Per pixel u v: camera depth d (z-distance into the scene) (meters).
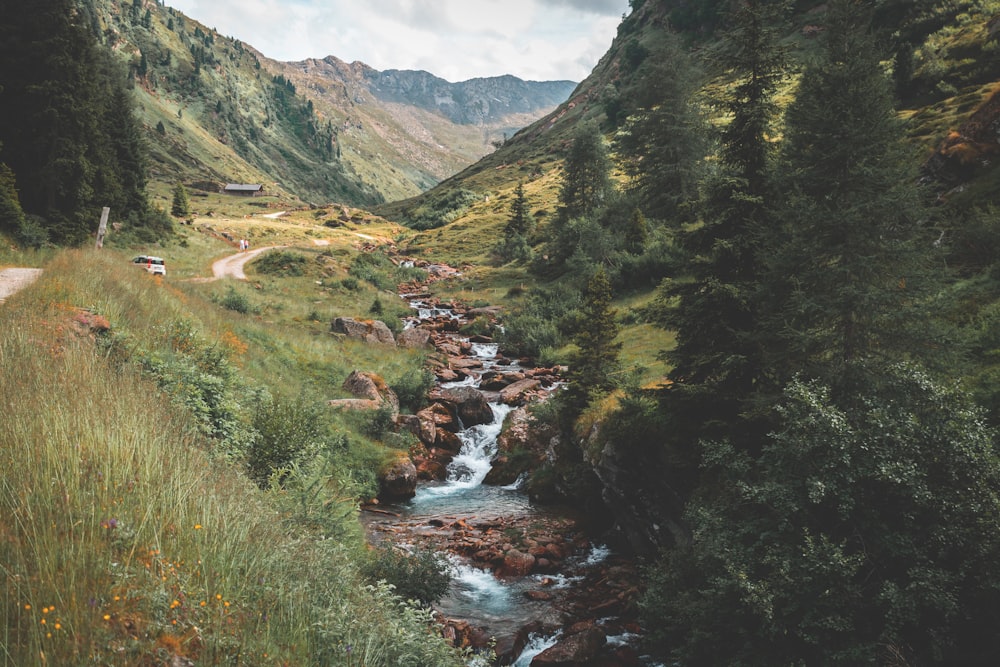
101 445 5.02
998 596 6.50
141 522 4.21
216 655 3.44
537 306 49.25
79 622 2.98
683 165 56.66
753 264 13.09
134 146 63.50
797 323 11.30
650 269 43.25
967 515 7.04
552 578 13.67
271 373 21.80
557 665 10.02
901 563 7.39
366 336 36.09
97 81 49.22
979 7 53.84
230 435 11.02
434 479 21.62
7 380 5.98
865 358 10.45
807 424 8.09
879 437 7.72
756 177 13.32
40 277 13.45
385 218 167.25
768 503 8.40
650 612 10.52
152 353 12.03
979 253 18.22
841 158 11.23
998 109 23.17
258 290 46.38
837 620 6.93
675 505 13.38
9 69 38.69
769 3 13.22
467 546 14.98
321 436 16.14
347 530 10.95
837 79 11.41
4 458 4.25
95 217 47.56
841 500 7.59
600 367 20.39
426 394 28.30
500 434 24.67
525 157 164.12
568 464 19.47
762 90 13.45
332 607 4.92
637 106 66.12
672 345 28.28
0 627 2.73
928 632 6.85
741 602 8.01
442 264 87.12
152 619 3.35
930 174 24.48
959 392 8.40
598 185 73.06
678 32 142.38
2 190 30.70
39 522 3.62
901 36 58.12
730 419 12.41
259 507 6.71
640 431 14.77
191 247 66.19
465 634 10.71
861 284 10.63
